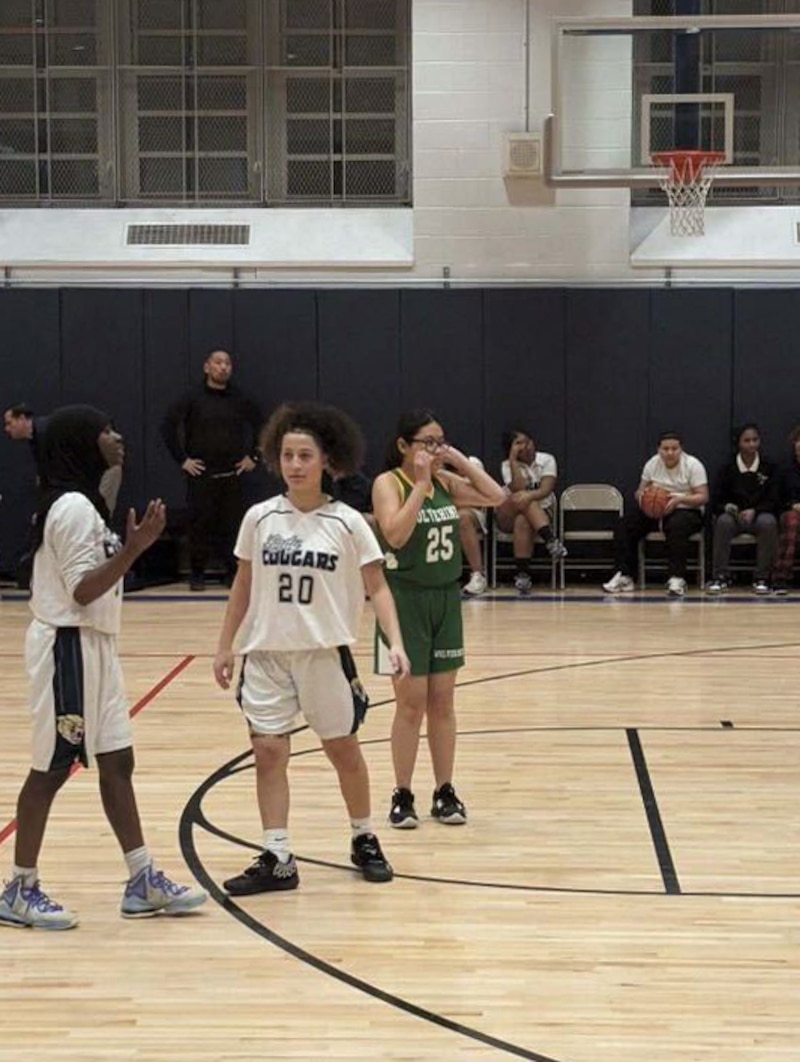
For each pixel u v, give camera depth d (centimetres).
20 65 1388
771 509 1252
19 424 1232
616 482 1331
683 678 872
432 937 440
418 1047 361
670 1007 386
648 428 1327
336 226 1362
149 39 1392
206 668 912
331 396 1338
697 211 1209
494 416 1333
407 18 1391
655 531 1268
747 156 1301
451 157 1336
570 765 661
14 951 430
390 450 562
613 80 1216
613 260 1336
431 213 1341
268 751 482
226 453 1277
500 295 1328
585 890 485
